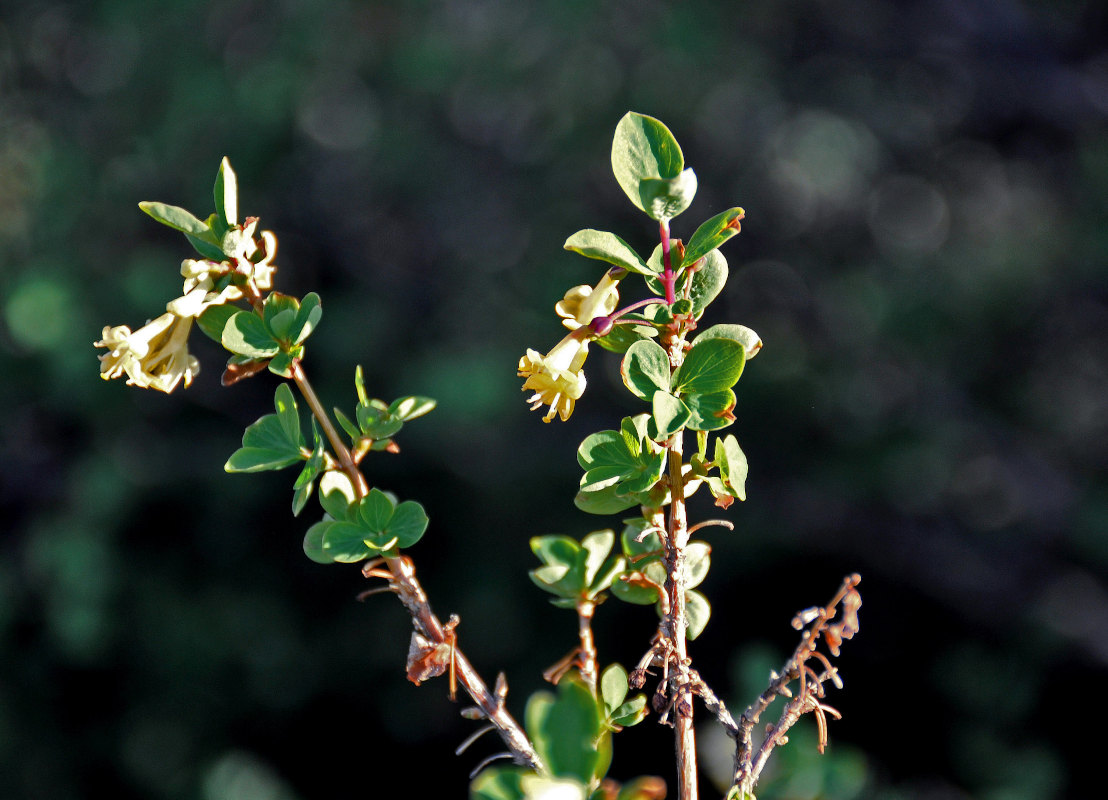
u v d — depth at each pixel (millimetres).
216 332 386
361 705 1548
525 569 1479
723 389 364
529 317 1350
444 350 1350
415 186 1436
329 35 1319
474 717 365
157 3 1295
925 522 1489
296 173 1424
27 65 1384
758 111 1437
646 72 1355
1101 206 1365
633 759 1346
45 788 1398
